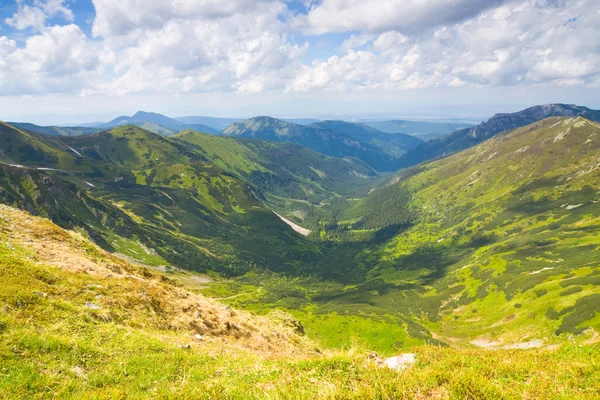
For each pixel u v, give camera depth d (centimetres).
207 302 3022
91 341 1490
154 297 2400
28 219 3384
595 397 785
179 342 1844
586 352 1133
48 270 2156
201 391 1002
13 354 1185
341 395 873
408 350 1440
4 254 2203
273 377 1163
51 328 1489
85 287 2108
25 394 1016
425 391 904
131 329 1812
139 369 1320
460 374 946
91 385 1152
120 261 3494
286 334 3284
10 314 1469
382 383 933
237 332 2634
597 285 10688
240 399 956
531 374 990
